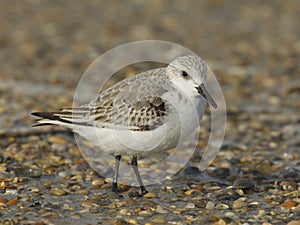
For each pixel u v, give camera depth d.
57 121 10.77
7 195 10.78
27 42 25.72
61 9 31.72
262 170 12.55
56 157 13.02
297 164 13.05
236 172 12.53
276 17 30.66
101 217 9.84
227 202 10.68
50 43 25.72
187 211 10.21
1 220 9.54
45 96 18.34
